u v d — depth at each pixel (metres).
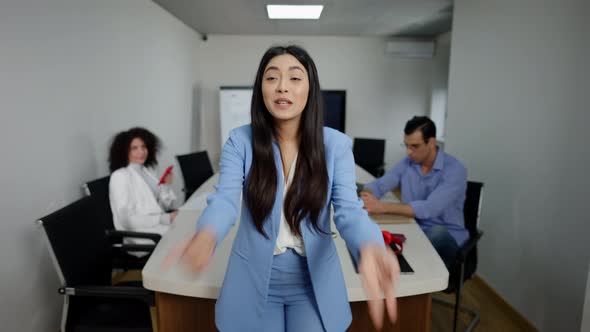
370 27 4.94
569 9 1.92
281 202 0.79
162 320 1.27
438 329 2.14
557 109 1.99
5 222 1.75
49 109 2.07
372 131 6.00
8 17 1.76
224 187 0.78
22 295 1.86
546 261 2.04
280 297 0.84
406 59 5.80
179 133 4.68
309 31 5.28
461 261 1.68
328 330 0.82
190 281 1.12
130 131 2.34
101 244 1.66
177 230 1.61
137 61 3.33
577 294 1.81
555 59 2.02
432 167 2.05
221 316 0.82
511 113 2.44
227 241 1.42
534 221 2.16
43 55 2.02
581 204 1.80
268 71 0.74
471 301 2.50
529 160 2.23
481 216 2.77
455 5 3.30
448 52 5.59
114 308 1.46
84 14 2.43
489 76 2.74
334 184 0.81
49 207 2.07
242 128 0.84
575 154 1.84
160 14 3.91
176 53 4.48
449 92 3.41
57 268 1.34
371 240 0.69
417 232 1.58
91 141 2.52
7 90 1.76
